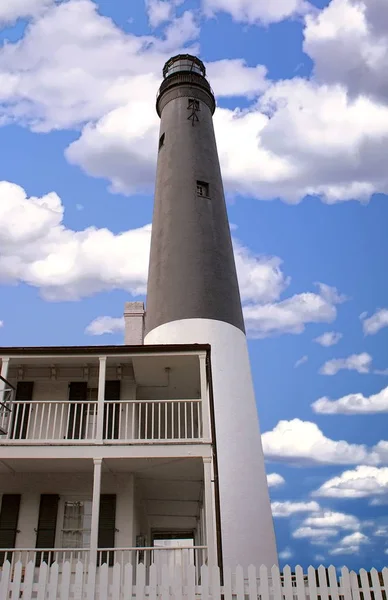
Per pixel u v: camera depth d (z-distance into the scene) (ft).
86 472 48.26
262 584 28.30
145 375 51.44
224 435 55.77
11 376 52.39
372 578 28.07
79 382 52.75
